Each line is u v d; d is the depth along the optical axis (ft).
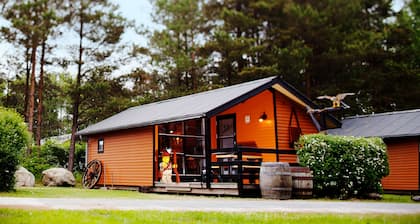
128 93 78.95
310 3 79.77
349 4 76.28
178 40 80.59
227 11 76.74
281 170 31.71
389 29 76.18
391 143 49.73
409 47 76.23
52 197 28.48
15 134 32.83
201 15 82.53
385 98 75.82
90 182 55.52
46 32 67.92
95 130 55.26
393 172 49.08
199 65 77.87
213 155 49.52
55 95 93.09
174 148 49.26
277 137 46.93
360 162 34.35
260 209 21.03
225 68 78.95
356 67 76.54
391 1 83.51
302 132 49.60
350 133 52.60
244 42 74.23
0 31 67.46
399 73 74.02
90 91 71.87
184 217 16.80
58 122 134.00
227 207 21.94
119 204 22.15
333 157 33.96
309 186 32.86
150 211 18.47
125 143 51.29
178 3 81.10
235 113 50.37
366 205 24.64
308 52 71.82
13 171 32.99
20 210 17.20
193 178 48.26
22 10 66.69
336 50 72.54
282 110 48.34
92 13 73.41
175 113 43.19
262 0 79.05
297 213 19.29
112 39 74.43
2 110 34.78
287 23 77.97
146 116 49.49
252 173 35.91
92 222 14.49
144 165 47.37
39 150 71.20
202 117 38.09
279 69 71.67
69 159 71.97
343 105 39.91
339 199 33.24
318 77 79.10
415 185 46.75
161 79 84.94
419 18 79.56
